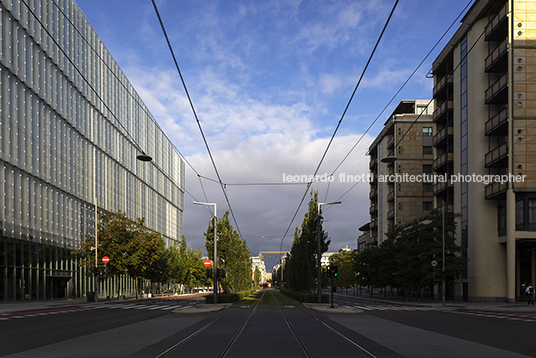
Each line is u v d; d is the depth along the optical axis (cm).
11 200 3912
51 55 4672
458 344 1270
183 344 1233
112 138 6450
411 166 6625
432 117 6025
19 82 4097
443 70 5612
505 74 4072
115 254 4694
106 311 2958
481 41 4556
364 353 1080
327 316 2428
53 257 4688
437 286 5466
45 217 4528
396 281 5181
